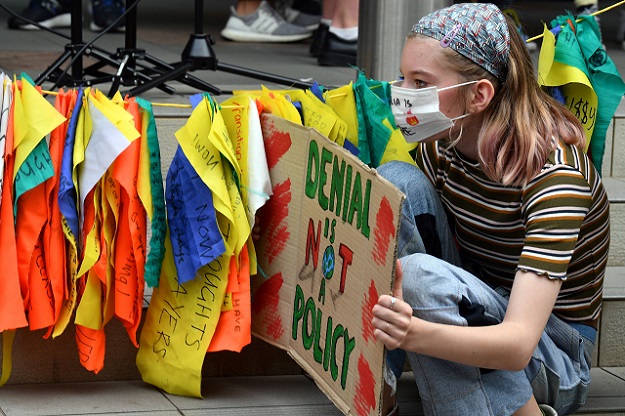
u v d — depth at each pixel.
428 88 2.61
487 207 2.74
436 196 2.86
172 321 3.08
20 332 3.13
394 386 2.63
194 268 2.97
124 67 4.30
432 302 2.52
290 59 5.87
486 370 2.61
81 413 2.94
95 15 6.70
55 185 2.91
